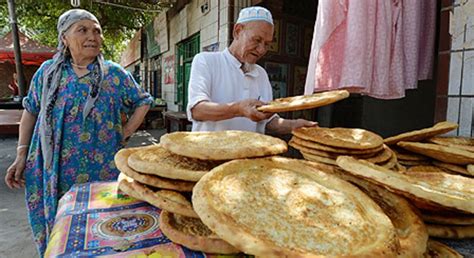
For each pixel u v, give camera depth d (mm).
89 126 1984
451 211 896
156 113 10172
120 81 2113
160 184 1028
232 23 5367
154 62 12000
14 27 6938
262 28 1887
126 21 11398
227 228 696
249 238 667
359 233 729
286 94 5211
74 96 1946
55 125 1935
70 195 1327
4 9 10039
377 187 997
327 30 2029
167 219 979
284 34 5016
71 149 1965
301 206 827
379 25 1979
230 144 1147
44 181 1969
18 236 3020
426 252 819
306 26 5293
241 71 2062
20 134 2098
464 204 807
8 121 4512
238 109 1624
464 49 1819
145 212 1141
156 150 1273
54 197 1938
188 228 929
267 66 4895
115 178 2076
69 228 1003
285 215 782
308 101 1396
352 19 1959
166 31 9711
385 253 638
